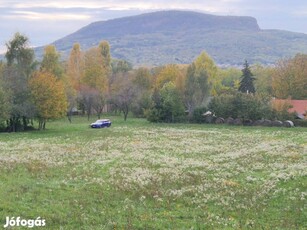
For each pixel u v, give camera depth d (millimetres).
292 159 45344
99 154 52188
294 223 24359
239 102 97312
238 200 29234
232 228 23406
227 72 199250
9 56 96812
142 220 24438
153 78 150250
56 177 36688
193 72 114062
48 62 108438
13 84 85812
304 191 30391
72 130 86625
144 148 58000
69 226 23031
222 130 85688
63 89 92188
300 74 130875
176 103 102938
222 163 44812
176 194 30781
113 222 23734
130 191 31562
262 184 33406
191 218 25438
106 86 133000
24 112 83562
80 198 28781
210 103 101688
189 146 59969
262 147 56500
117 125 98000
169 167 42500
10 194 28359
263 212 26453
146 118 112812
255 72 178375
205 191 31828
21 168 40656
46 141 67875
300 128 88875
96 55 145750
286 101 98500
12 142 66125
